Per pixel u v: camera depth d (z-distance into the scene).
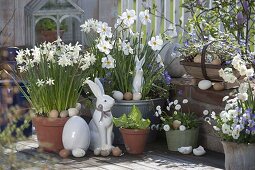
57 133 6.29
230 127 5.44
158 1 8.12
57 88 6.30
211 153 6.32
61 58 6.23
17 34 8.39
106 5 8.71
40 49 6.42
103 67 6.56
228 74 5.64
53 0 7.67
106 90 6.62
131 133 6.17
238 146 5.44
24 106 6.55
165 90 6.78
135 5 8.74
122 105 6.57
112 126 6.30
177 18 8.12
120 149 6.38
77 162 5.95
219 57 6.46
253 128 5.39
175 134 6.34
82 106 7.20
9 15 8.40
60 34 7.71
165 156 6.19
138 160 6.04
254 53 6.27
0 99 6.02
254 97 5.57
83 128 6.19
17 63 6.77
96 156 6.19
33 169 4.21
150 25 8.19
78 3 8.62
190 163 5.92
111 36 6.67
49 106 6.33
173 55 7.20
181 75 7.30
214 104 6.41
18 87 6.38
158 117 6.77
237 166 5.48
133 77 6.65
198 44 6.66
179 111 6.83
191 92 6.68
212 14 7.17
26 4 8.17
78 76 6.40
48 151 6.33
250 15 7.07
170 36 7.14
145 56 6.79
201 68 6.39
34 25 7.70
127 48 6.66
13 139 4.03
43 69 6.32
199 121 6.50
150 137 6.72
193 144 6.41
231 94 6.03
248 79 5.59
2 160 3.99
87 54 6.46
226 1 7.05
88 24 6.74
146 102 6.60
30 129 6.75
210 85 6.45
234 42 6.58
